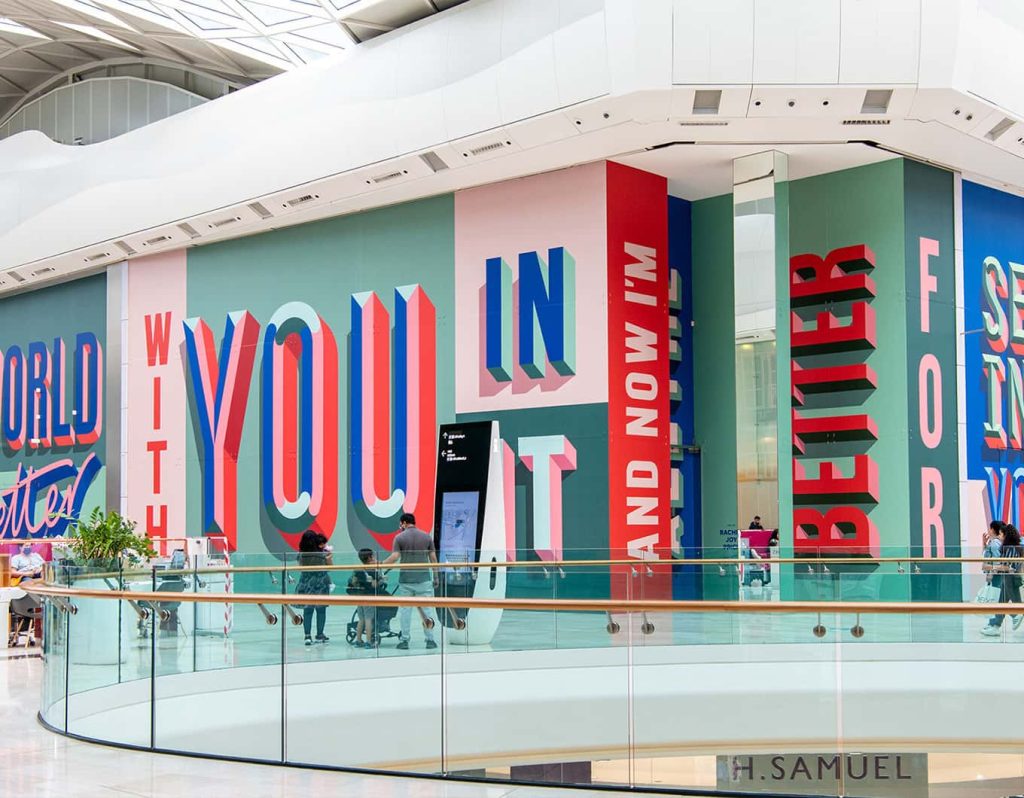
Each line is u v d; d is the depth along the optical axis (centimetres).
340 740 802
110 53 2955
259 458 2456
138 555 1611
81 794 680
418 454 2189
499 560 1593
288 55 2512
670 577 988
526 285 2050
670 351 2167
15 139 2908
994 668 755
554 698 808
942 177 2061
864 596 931
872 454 2008
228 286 2555
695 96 1686
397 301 2244
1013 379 2194
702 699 791
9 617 1623
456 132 1908
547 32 1747
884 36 1619
